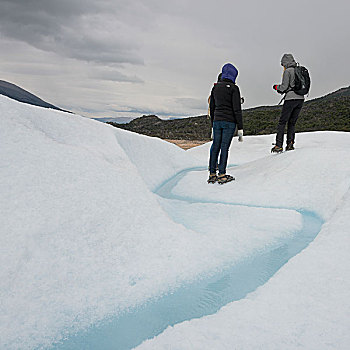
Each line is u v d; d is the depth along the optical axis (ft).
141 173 15.56
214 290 6.40
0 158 8.40
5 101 10.93
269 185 13.41
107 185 9.02
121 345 4.96
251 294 5.92
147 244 7.55
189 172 17.88
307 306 5.36
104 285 6.28
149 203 9.08
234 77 14.30
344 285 5.84
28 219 7.07
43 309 5.51
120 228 7.79
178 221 9.85
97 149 11.40
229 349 4.45
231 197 13.12
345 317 5.01
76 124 12.80
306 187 12.56
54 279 6.12
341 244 7.32
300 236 9.25
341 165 13.12
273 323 4.99
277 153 17.13
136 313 5.73
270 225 9.79
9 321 5.19
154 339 4.75
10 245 6.43
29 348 4.85
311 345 4.46
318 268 6.51
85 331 5.26
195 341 4.64
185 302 6.03
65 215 7.50
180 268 7.00
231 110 14.08
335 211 9.67
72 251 6.78
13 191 7.63
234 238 8.66
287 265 6.81
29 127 10.14
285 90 15.81
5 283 5.78
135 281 6.50
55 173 8.63
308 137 27.20
